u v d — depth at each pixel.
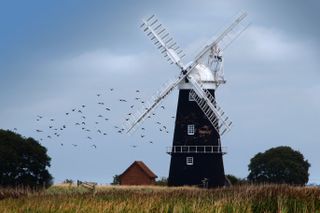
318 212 76.88
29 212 88.19
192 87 188.50
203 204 82.31
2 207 92.12
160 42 192.38
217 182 187.75
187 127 188.88
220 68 191.38
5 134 189.38
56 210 87.69
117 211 83.19
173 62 190.25
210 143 188.12
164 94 188.75
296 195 89.44
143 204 85.19
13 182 184.25
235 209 77.94
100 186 178.62
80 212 85.00
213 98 188.38
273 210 85.19
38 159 190.12
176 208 78.50
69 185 179.25
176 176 188.88
